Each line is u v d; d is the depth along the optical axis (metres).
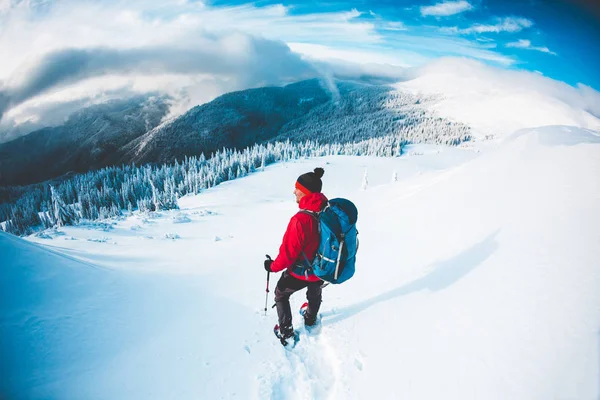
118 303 3.36
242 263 6.81
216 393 2.46
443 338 2.48
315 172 2.88
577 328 1.79
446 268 3.57
